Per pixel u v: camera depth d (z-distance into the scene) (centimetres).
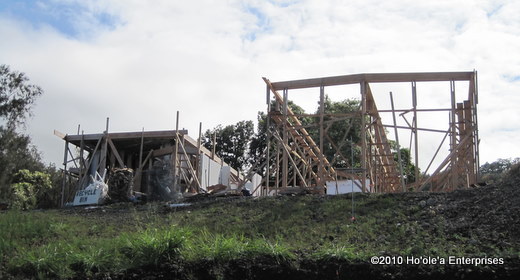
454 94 1702
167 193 2034
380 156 2098
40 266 965
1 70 2712
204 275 935
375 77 1750
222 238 1044
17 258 1013
